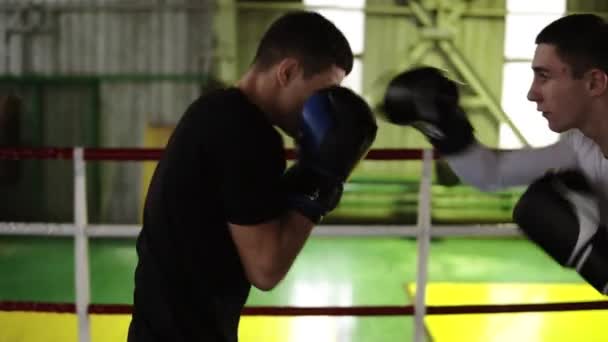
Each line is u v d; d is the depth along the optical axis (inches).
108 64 238.1
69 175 239.0
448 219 239.3
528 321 123.0
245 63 243.3
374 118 38.8
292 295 149.1
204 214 38.2
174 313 39.8
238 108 37.3
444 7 239.0
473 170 51.1
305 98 39.0
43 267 181.3
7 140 228.1
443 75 48.9
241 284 40.6
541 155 53.2
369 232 69.6
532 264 192.2
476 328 119.6
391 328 120.5
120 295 149.3
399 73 50.0
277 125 41.3
